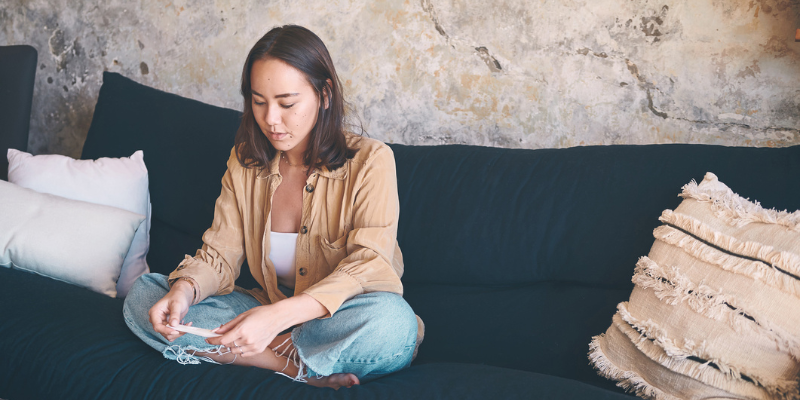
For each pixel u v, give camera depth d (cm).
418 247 176
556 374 146
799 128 182
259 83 125
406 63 224
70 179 197
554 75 207
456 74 218
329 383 122
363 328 118
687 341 120
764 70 184
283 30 128
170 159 211
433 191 180
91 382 120
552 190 166
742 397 112
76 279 173
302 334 127
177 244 208
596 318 149
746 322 115
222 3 246
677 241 136
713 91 190
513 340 155
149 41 258
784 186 139
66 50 270
